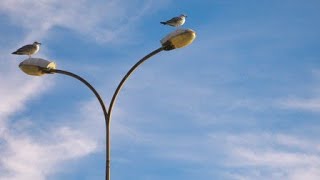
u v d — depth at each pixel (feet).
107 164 60.08
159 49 62.80
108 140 60.95
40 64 64.59
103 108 62.59
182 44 62.34
